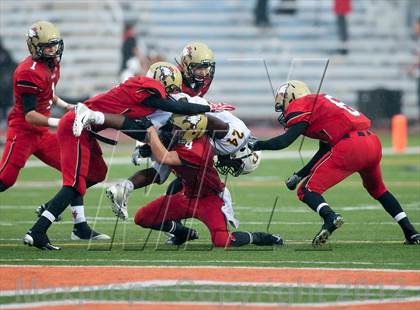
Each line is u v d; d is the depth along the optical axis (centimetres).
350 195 4569
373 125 8531
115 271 2392
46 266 2475
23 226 3488
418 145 7612
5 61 8156
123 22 9631
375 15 9812
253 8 9869
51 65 3100
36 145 3144
